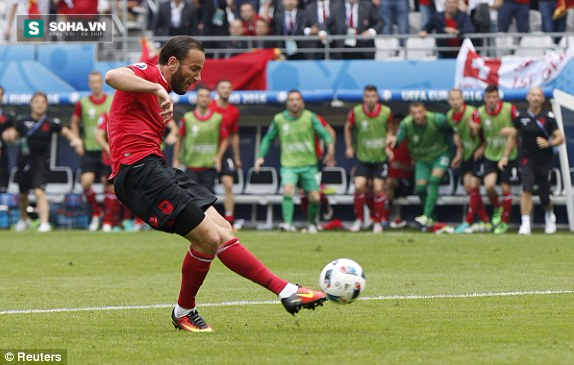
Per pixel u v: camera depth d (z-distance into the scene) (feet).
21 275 137.59
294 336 81.35
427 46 278.05
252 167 262.06
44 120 229.86
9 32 278.87
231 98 242.17
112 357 71.92
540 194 217.15
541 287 116.67
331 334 82.28
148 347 76.28
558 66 232.73
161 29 267.39
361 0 257.96
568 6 253.44
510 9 260.83
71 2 266.36
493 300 104.63
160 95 79.30
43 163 232.32
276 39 253.03
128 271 142.61
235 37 255.70
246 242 190.49
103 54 271.69
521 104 240.73
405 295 109.91
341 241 192.24
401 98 237.25
